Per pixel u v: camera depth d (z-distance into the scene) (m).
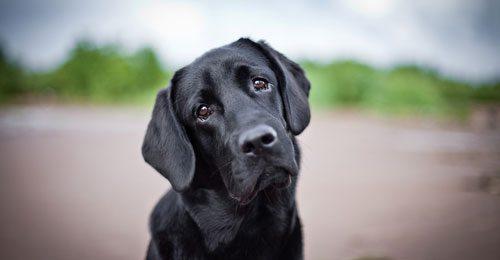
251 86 2.97
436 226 4.96
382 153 10.43
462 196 6.18
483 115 18.05
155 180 8.06
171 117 2.99
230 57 3.03
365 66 26.64
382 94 23.17
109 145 12.77
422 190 6.63
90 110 28.08
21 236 5.02
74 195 6.89
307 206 5.99
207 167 3.03
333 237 4.76
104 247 4.70
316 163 9.27
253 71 2.97
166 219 3.05
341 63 27.25
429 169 8.26
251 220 2.90
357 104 25.22
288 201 2.95
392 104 22.25
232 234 2.92
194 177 2.98
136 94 34.91
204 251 2.92
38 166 9.49
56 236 5.01
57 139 14.09
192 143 3.09
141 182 7.89
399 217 5.33
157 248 3.02
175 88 3.14
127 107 31.28
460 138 13.12
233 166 2.71
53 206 6.28
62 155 10.98
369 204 5.99
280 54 3.38
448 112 19.94
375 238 4.66
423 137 13.18
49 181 7.94
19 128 16.98
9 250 4.60
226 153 2.80
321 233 4.92
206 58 3.10
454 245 4.39
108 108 30.22
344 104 25.50
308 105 3.20
